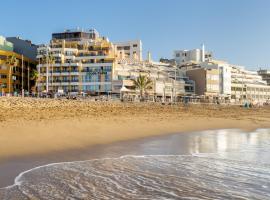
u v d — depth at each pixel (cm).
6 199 1057
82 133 2886
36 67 14238
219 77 15862
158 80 14025
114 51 15038
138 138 2953
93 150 2169
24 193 1127
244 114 8444
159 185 1286
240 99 16188
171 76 15175
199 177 1441
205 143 2764
